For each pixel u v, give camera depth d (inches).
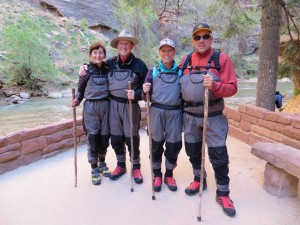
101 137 133.8
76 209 108.7
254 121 177.8
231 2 250.4
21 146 146.0
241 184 127.7
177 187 126.1
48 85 660.7
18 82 640.4
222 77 102.4
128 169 145.6
